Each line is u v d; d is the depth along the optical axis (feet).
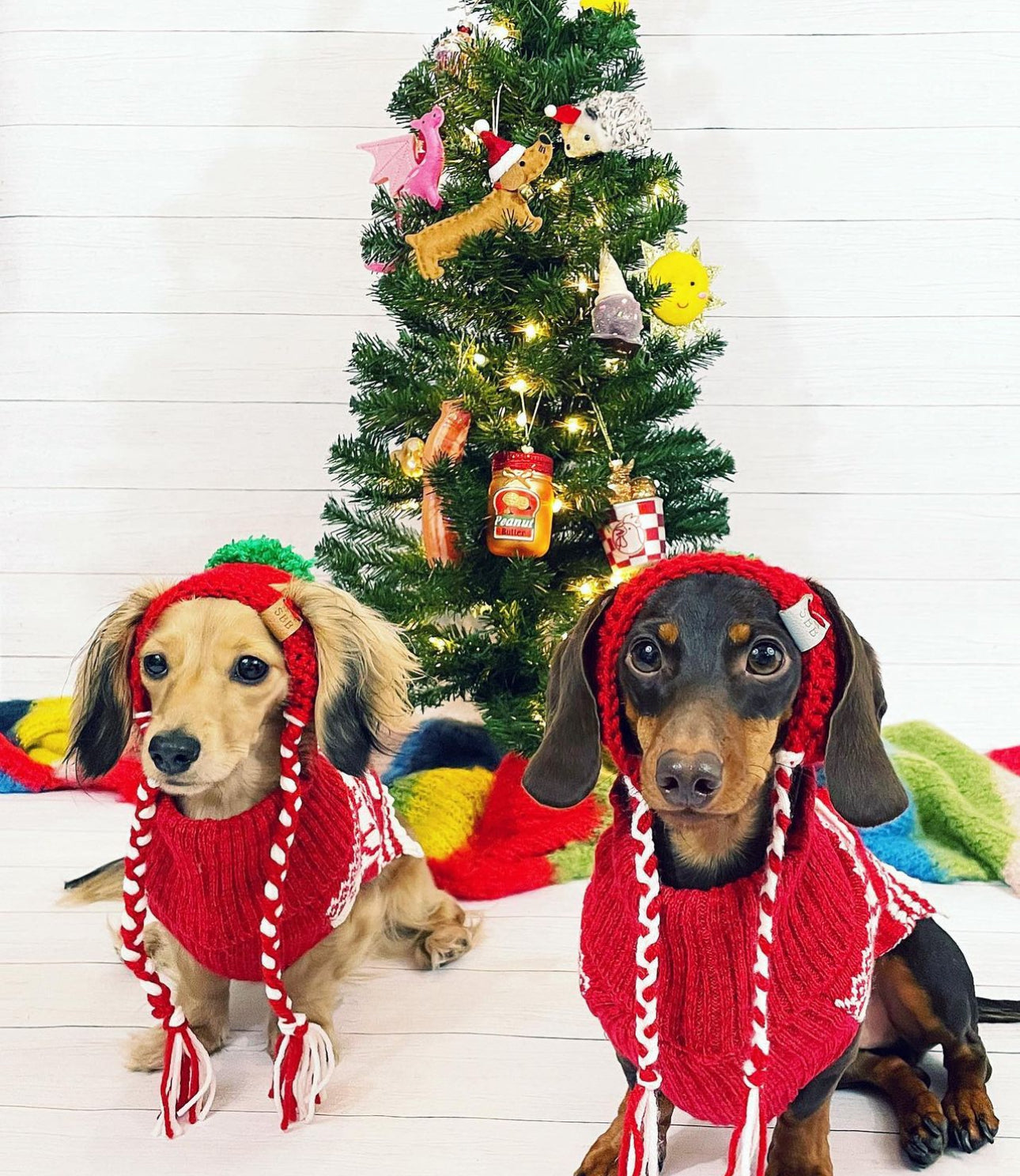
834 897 4.84
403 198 9.52
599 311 8.96
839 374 12.08
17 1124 5.96
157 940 7.50
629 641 4.70
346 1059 6.54
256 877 5.91
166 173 12.09
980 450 12.13
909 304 11.95
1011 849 8.80
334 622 6.07
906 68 11.64
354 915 6.64
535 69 9.16
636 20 10.75
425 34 11.78
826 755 4.75
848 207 11.84
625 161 9.52
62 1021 6.90
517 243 9.11
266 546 7.22
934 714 12.28
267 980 5.78
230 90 11.94
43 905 8.46
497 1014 7.03
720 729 4.33
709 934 4.70
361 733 6.17
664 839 4.88
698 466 9.91
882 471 12.21
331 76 11.87
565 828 9.14
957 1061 5.78
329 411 12.33
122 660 6.23
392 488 9.98
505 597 9.55
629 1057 4.92
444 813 9.20
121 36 11.91
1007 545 12.26
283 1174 5.56
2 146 12.09
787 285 11.97
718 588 4.64
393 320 12.16
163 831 5.97
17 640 12.83
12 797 10.77
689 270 9.36
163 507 12.58
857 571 12.39
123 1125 5.95
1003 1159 5.59
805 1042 4.65
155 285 12.25
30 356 12.40
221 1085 6.31
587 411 9.75
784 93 11.71
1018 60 11.57
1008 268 11.85
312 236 12.10
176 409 12.42
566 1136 5.85
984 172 11.73
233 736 5.69
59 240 12.21
